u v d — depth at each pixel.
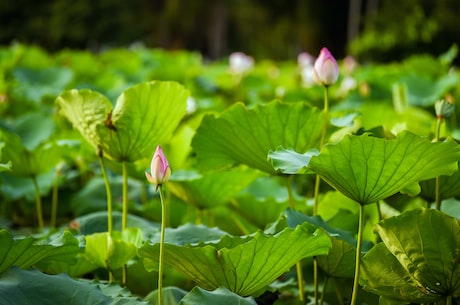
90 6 57.31
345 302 4.88
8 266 4.38
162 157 4.29
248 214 5.56
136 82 11.54
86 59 12.99
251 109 4.93
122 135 4.90
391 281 4.49
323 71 4.87
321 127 4.96
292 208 4.93
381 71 10.95
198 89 11.08
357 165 4.30
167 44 60.03
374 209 5.23
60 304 4.26
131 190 6.50
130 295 4.52
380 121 6.48
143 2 60.78
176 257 4.41
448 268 4.41
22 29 56.72
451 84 8.67
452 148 4.26
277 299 4.79
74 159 6.79
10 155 5.74
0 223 6.42
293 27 55.91
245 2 57.75
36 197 6.14
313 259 4.81
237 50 66.25
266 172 5.02
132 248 4.80
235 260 4.36
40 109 9.01
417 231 4.41
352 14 46.81
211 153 5.04
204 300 4.18
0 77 9.34
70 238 4.42
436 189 4.77
